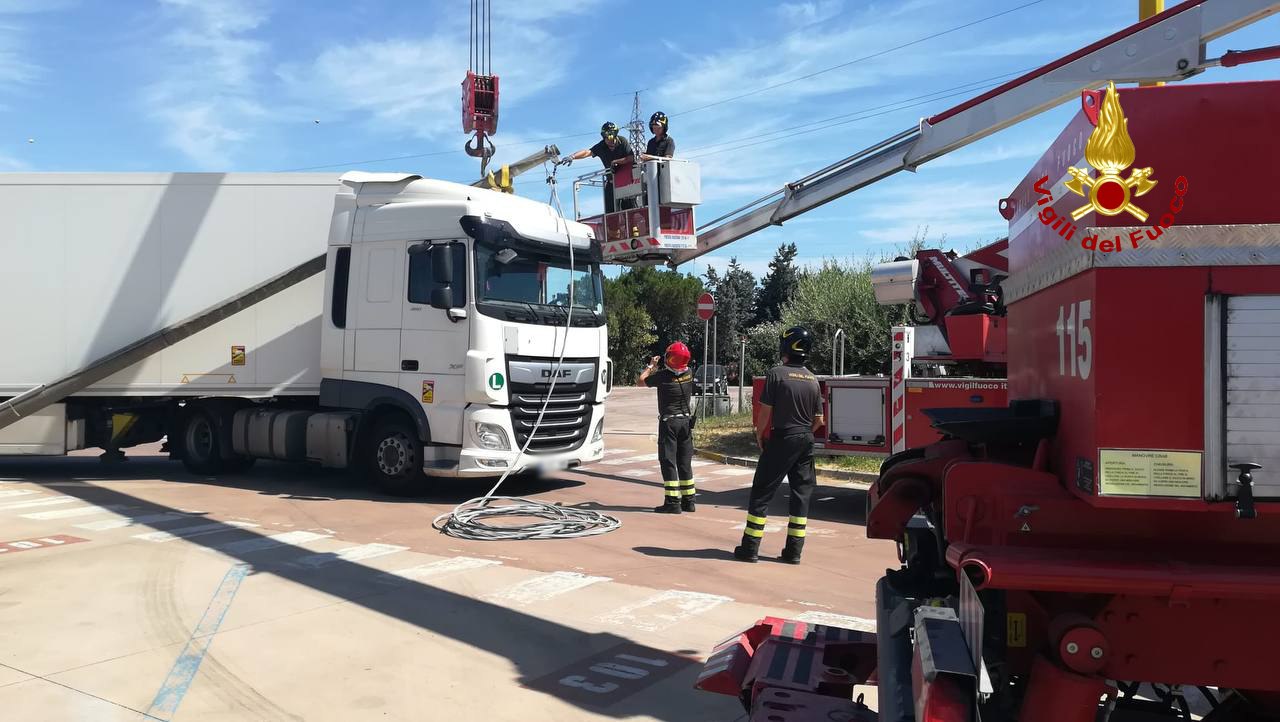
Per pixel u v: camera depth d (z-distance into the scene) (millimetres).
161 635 5125
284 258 11500
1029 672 2676
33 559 6898
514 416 9922
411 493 10383
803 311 22203
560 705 4258
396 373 10148
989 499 2754
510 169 13281
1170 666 2529
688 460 9992
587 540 8211
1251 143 2338
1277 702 3086
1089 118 2514
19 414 11008
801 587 6660
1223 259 2342
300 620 5465
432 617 5605
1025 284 3346
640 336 59344
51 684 4352
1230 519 2512
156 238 11516
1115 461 2414
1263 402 2322
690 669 4793
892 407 9586
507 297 10000
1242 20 7605
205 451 12016
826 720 3162
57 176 11477
